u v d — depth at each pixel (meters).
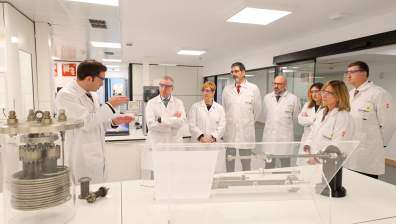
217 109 3.29
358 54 3.64
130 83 8.34
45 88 3.72
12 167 1.05
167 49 5.53
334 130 1.86
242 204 1.27
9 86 2.82
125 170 3.23
